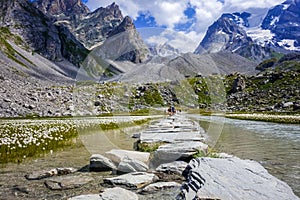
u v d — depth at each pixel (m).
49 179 8.02
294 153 12.05
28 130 18.23
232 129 24.94
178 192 6.76
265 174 7.12
